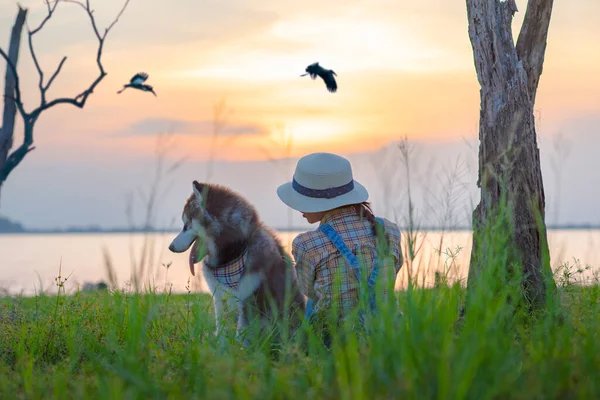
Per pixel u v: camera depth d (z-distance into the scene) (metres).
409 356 2.69
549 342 3.09
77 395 3.26
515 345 3.36
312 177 4.44
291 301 5.12
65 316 5.07
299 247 4.34
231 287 5.29
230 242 5.32
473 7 5.05
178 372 3.46
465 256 3.73
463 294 4.02
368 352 3.03
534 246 4.63
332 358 3.29
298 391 2.97
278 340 4.57
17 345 4.58
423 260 3.53
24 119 13.22
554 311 3.70
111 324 4.48
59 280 5.08
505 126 4.81
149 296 3.95
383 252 3.90
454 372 2.58
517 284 4.05
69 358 4.05
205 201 5.25
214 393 2.87
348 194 4.45
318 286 4.27
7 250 59.00
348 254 4.21
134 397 3.03
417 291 3.36
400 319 3.34
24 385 3.52
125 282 4.09
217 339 3.97
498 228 3.96
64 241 101.00
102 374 3.69
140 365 3.42
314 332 4.06
